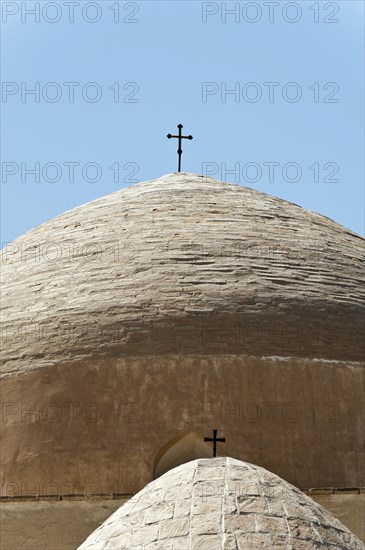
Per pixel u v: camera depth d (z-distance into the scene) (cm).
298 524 1384
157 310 2662
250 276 2753
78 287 2764
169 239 2842
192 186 3130
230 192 3112
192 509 1394
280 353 2625
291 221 3022
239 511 1384
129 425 2552
